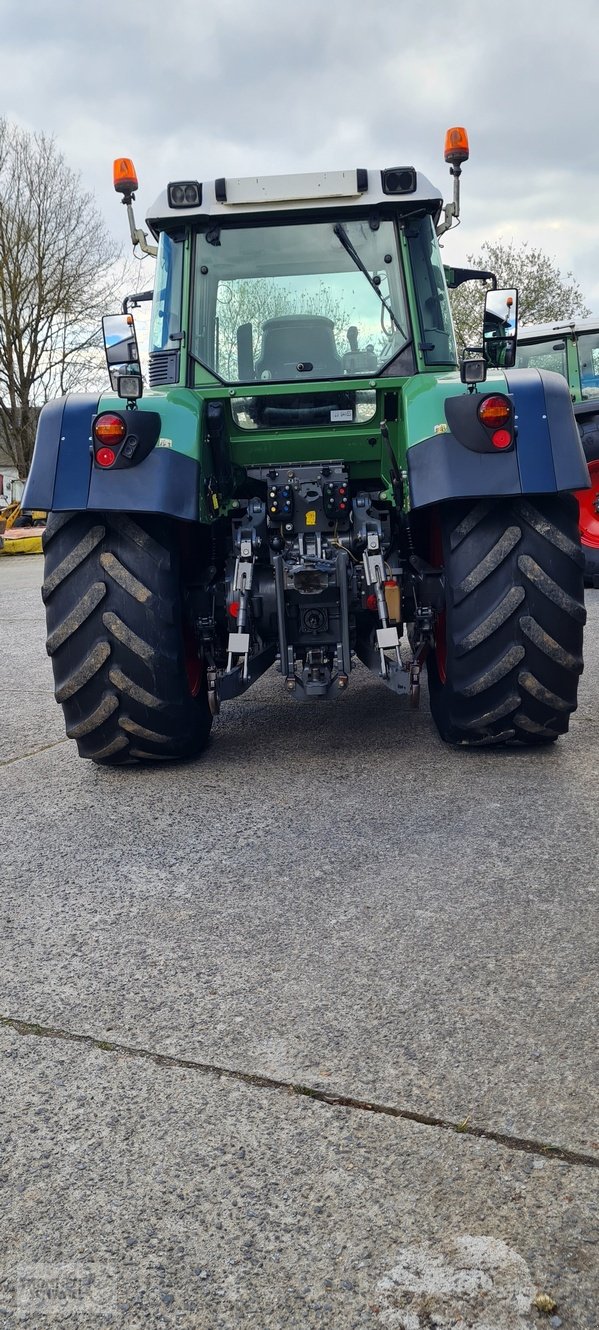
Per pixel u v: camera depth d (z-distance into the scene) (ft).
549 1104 6.23
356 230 14.21
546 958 7.94
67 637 12.91
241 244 14.24
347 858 10.15
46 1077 6.78
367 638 13.67
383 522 13.87
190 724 13.39
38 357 114.11
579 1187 5.57
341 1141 6.02
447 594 12.82
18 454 115.24
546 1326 4.80
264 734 15.35
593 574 30.58
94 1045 7.11
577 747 13.65
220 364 14.19
